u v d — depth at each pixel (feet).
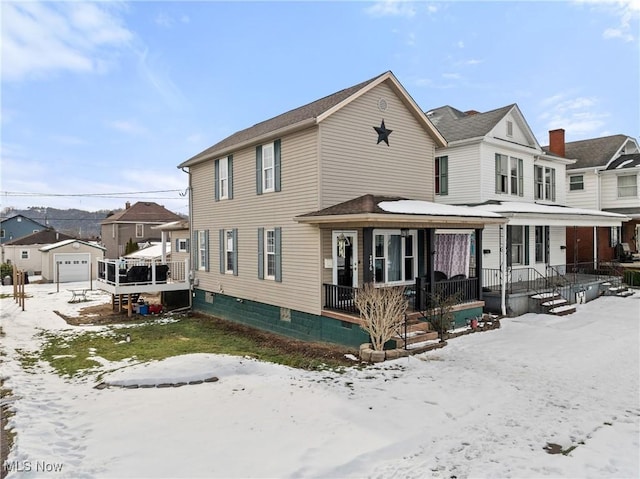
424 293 38.99
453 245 43.62
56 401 24.00
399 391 24.44
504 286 46.16
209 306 59.00
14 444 18.30
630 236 82.38
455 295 39.27
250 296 49.90
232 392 24.63
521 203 60.39
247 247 50.42
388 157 45.27
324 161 39.75
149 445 18.07
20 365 33.35
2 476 15.58
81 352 37.58
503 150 60.03
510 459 16.88
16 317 58.18
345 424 20.02
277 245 44.78
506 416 20.99
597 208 80.23
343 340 36.88
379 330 31.73
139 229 152.35
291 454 17.19
